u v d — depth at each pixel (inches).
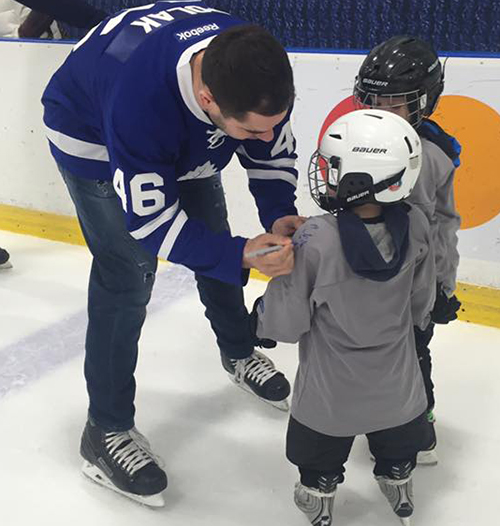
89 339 70.0
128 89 53.7
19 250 145.3
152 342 105.0
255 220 128.6
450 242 67.4
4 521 69.2
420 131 67.1
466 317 109.5
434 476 74.7
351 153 52.2
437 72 65.4
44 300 121.4
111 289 67.0
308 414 59.9
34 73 141.3
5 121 149.0
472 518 68.6
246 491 73.0
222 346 88.4
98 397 71.6
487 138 103.1
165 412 87.2
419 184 62.9
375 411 58.7
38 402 89.7
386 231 54.2
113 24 59.4
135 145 54.2
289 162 70.6
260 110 47.1
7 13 161.9
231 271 56.1
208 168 65.0
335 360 57.6
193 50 52.9
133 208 56.0
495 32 120.2
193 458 78.4
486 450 79.0
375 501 71.2
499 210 105.0
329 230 54.4
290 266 54.0
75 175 64.1
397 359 58.2
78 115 61.1
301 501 64.9
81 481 75.0
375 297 55.4
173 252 57.3
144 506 71.0
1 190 156.0
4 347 104.5
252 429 83.6
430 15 123.8
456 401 88.3
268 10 136.9
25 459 78.5
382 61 64.0
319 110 116.0
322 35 134.3
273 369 88.2
